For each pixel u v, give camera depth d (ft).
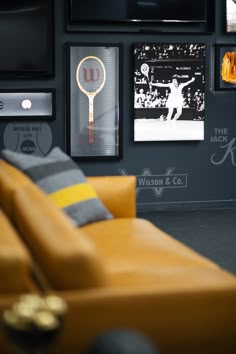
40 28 20.76
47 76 21.07
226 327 6.70
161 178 22.22
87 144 21.47
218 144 22.47
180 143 22.24
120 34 21.44
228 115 22.43
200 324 6.62
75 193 11.97
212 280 7.78
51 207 7.49
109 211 13.24
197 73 21.93
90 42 21.17
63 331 6.19
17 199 8.20
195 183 22.43
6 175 9.98
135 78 21.48
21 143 21.15
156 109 21.75
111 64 21.34
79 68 21.13
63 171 12.13
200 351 6.67
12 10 20.53
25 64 20.79
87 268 6.26
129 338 4.69
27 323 4.78
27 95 20.86
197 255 10.23
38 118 21.01
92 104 21.36
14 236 6.55
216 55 21.98
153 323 6.48
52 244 6.37
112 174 21.88
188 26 22.00
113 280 7.98
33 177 11.66
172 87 21.79
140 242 10.71
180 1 21.53
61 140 21.44
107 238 11.03
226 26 21.89
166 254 9.96
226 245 17.12
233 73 22.13
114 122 21.58
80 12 20.84
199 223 20.06
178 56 21.72
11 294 6.06
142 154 22.02
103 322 6.30
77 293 6.25
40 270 7.06
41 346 4.89
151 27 21.70
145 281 7.83
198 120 22.08
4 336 5.95
